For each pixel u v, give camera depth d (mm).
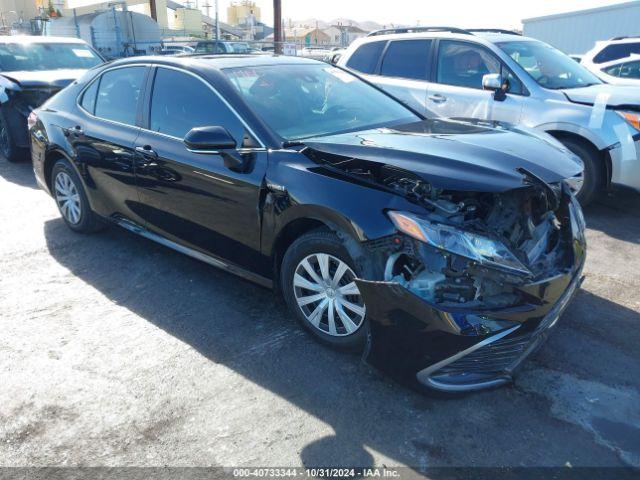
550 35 19016
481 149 2852
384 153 2818
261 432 2545
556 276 2703
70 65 8805
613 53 9641
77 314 3609
